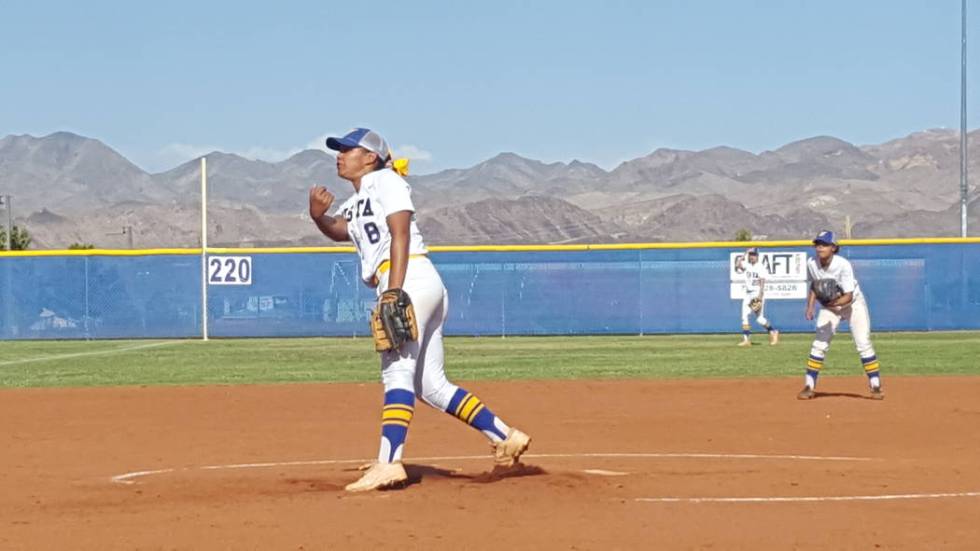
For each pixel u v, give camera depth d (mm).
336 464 11078
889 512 7934
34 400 17312
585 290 35375
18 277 35844
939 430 13516
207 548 6914
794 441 12680
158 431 13922
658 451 11922
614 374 21312
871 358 16656
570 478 9219
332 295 35469
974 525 7492
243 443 12844
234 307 35562
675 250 35219
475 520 7621
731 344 30594
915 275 35156
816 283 16734
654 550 6816
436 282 8883
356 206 8891
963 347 28250
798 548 6875
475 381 19797
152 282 35688
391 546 6910
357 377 21391
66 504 8578
